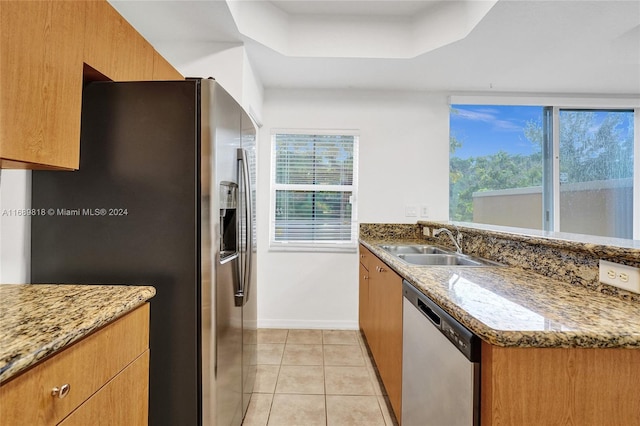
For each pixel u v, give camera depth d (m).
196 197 1.29
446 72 2.63
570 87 2.94
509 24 1.95
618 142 3.18
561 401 0.77
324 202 3.06
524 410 0.77
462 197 3.19
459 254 2.07
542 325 0.78
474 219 3.18
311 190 3.06
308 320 3.02
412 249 2.49
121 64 1.36
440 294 1.05
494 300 0.98
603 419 0.77
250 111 2.42
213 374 1.30
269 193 2.99
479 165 3.20
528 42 2.15
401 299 1.51
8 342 0.64
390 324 1.74
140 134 1.29
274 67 2.55
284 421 1.71
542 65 2.50
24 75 0.84
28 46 0.85
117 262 1.29
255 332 2.01
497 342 0.75
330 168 3.06
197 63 2.19
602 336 0.73
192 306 1.29
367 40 2.37
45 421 0.66
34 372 0.64
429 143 3.05
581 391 0.76
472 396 0.83
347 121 3.03
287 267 3.01
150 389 1.30
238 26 2.04
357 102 3.03
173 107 1.29
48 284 1.21
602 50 2.26
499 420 0.77
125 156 1.29
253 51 2.30
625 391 0.76
